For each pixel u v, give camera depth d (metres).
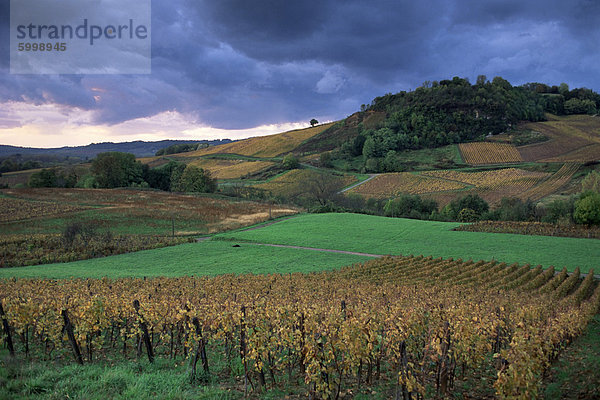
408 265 47.19
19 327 13.77
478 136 193.88
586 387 10.43
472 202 102.38
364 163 186.75
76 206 89.81
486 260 52.84
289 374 12.14
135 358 14.16
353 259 53.31
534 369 10.10
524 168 139.25
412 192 130.12
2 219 76.31
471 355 12.52
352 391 11.06
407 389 9.86
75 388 9.94
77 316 13.35
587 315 22.11
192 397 9.67
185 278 36.44
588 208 75.19
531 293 32.47
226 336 13.79
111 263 51.12
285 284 32.31
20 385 9.84
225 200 109.88
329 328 11.53
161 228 78.81
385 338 12.30
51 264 51.06
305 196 128.50
